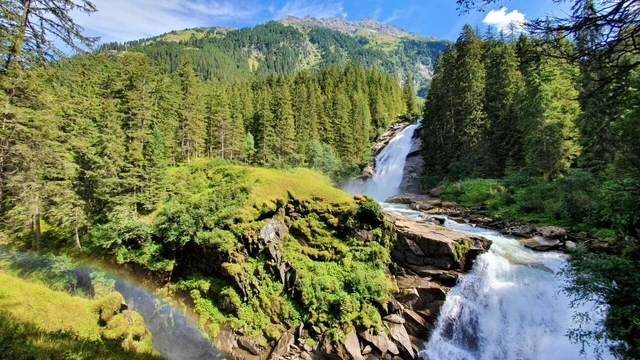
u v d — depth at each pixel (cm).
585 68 480
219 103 5500
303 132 5731
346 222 2028
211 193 2392
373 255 1902
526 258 1786
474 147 3881
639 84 758
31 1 1295
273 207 2112
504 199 2772
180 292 2052
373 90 8188
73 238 2584
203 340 1817
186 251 2141
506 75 3975
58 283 2236
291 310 1758
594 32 431
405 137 6231
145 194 2762
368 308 1666
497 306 1614
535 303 1532
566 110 2864
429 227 2136
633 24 399
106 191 2705
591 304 1382
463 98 4166
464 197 3225
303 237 2058
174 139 4581
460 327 1652
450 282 1784
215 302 1917
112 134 3083
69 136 2212
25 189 1820
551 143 2802
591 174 2219
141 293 2181
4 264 2242
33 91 1415
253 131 6181
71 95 1920
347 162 5441
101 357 1048
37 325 1129
